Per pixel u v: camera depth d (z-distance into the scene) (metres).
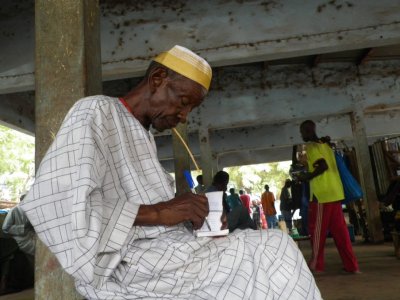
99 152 1.23
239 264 1.21
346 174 4.42
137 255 1.20
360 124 9.03
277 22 5.98
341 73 9.19
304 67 9.27
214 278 1.18
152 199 1.29
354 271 4.38
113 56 6.05
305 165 5.82
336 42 5.84
